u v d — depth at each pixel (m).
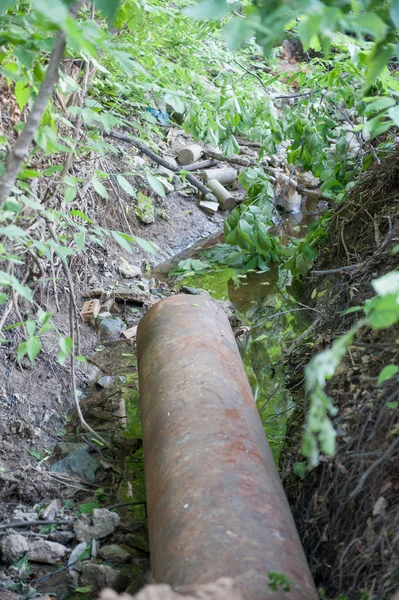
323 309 5.07
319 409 2.05
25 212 3.85
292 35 4.88
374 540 2.77
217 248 7.32
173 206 7.65
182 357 3.70
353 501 2.99
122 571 3.36
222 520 2.63
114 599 2.44
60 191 4.80
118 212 6.74
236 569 2.43
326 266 6.07
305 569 2.57
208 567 2.46
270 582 2.38
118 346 5.39
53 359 4.87
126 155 6.94
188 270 6.80
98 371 5.09
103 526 3.56
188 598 2.29
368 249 5.13
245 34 2.12
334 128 6.88
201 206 7.89
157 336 4.01
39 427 4.36
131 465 4.12
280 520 2.71
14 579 3.30
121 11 4.55
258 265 6.84
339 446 3.22
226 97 6.30
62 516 3.67
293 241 6.74
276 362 5.23
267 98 6.52
